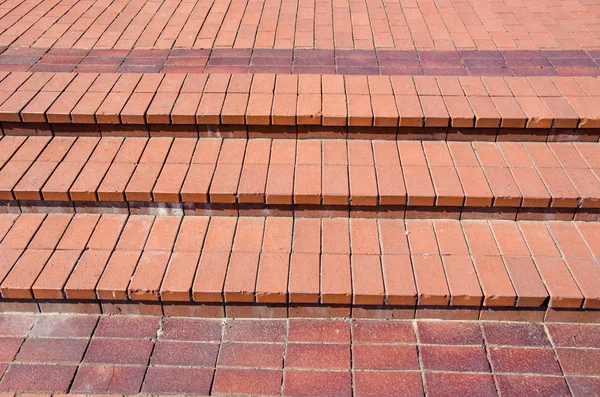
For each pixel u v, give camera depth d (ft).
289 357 8.25
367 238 9.39
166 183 9.66
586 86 11.00
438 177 9.71
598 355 8.23
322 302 8.57
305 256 9.06
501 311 8.67
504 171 9.84
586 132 10.32
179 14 14.49
